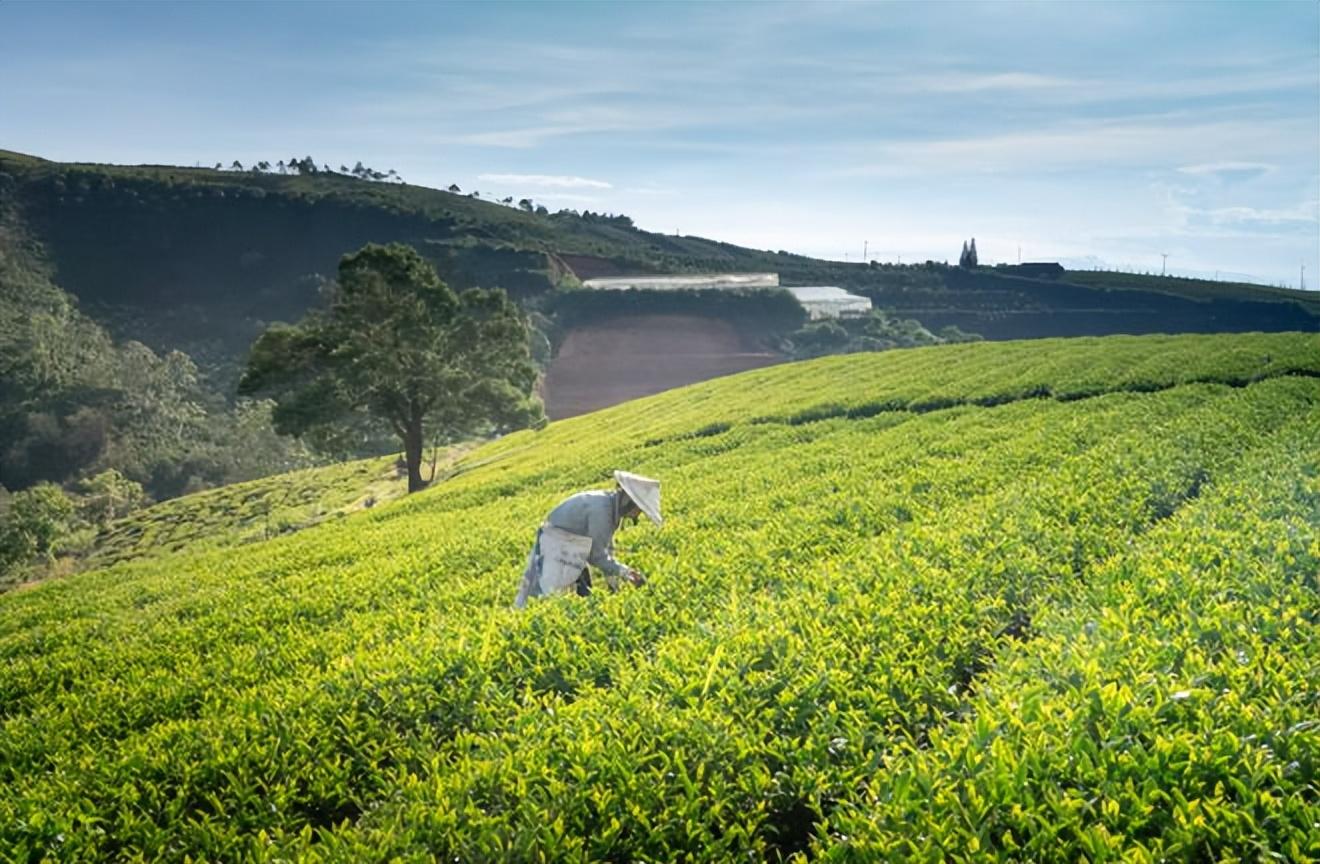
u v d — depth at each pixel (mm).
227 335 141625
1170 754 4816
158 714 10188
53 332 109938
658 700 6516
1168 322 178375
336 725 7367
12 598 27500
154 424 103000
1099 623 7047
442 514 27578
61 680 13328
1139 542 10430
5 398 98625
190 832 6156
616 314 119562
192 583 21969
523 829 5230
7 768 9000
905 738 5961
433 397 46375
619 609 9383
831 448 24938
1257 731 5008
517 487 30922
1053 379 31297
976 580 8898
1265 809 4418
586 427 49156
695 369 113750
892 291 183750
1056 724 5270
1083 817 4621
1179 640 6332
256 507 55531
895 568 9430
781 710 6359
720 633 7906
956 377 35562
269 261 158250
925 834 4688
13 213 152750
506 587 13398
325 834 5438
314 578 17922
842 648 7148
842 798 5652
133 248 154000
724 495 19734
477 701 7469
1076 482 13727
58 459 94750
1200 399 24578
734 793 5594
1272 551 8641
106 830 6414
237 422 104500
